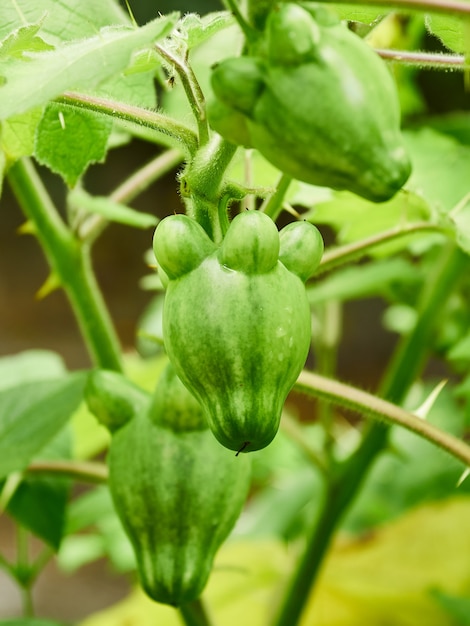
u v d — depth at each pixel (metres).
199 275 0.35
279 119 0.34
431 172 0.60
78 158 0.45
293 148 0.34
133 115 0.39
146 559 0.43
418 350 0.66
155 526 0.42
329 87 0.33
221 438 0.35
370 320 2.53
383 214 0.59
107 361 0.55
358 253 0.52
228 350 0.35
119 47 0.35
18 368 0.74
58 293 2.71
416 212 0.58
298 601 0.64
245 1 0.35
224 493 0.43
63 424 0.48
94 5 0.46
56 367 0.74
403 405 0.67
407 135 0.64
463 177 0.59
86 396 0.45
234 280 0.35
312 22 0.33
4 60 0.38
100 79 0.34
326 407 0.64
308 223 0.37
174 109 0.57
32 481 0.54
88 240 0.54
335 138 0.33
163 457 0.42
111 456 0.44
